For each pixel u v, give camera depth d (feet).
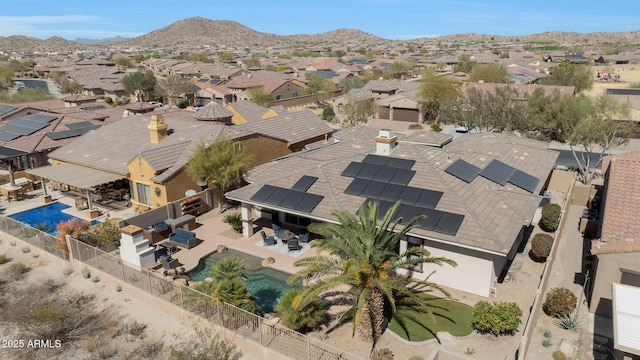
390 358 55.62
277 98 301.02
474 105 178.29
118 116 196.03
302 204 84.58
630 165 82.58
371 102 242.58
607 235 68.08
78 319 68.64
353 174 90.48
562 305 64.75
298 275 57.00
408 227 59.98
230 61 652.89
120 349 61.82
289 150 147.13
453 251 72.02
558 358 56.59
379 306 58.49
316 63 483.10
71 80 389.80
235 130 130.82
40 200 124.88
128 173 115.55
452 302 69.62
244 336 60.64
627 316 53.78
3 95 261.24
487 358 56.65
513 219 74.13
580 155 170.91
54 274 84.23
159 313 70.18
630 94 215.10
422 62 564.30
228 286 65.16
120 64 584.81
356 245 56.80
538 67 416.67
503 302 63.41
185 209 107.55
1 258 88.43
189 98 321.32
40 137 147.95
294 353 56.59
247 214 95.35
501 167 93.09
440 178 83.61
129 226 84.69
